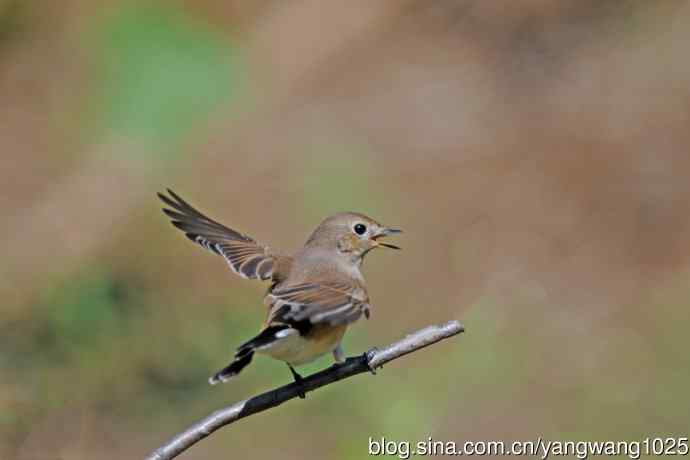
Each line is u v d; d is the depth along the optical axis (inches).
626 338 524.4
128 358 510.3
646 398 492.4
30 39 681.0
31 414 494.3
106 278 544.4
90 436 492.1
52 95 661.3
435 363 500.4
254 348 264.5
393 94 659.4
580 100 655.8
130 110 623.5
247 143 620.7
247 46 661.9
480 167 622.2
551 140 634.8
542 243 582.6
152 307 531.2
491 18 697.6
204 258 545.6
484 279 563.5
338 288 293.0
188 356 511.5
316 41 671.1
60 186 611.2
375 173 619.2
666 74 658.2
